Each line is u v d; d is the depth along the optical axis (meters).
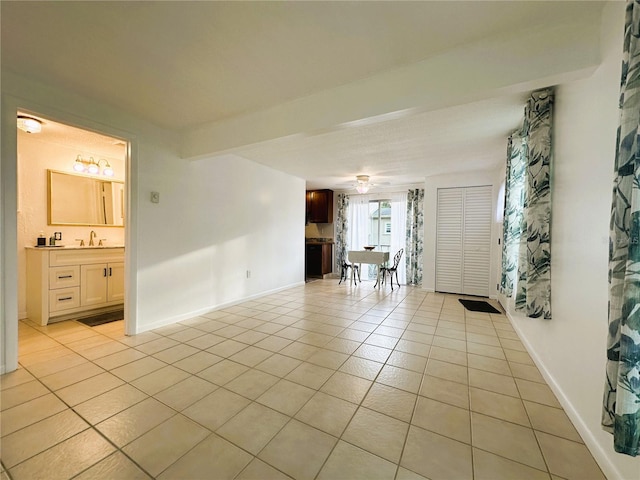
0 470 1.25
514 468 1.29
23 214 3.30
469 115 2.57
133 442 1.43
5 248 2.05
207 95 2.33
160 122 2.95
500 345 2.74
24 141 3.30
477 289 4.98
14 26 1.53
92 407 1.70
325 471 1.27
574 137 1.72
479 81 1.68
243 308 4.03
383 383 2.03
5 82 1.99
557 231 1.93
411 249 6.21
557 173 1.95
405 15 1.44
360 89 2.09
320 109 2.27
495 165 4.45
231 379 2.05
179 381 2.01
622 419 0.89
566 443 1.45
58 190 3.54
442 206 5.28
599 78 1.43
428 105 1.84
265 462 1.31
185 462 1.31
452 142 3.34
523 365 2.32
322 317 3.62
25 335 2.85
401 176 5.43
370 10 1.41
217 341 2.77
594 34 1.43
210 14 1.44
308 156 4.06
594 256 1.44
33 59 1.85
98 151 3.81
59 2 1.36
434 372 2.20
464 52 1.72
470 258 5.05
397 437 1.49
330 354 2.50
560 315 1.85
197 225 3.56
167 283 3.21
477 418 1.65
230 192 4.06
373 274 6.95
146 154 2.93
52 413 1.64
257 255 4.64
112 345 2.63
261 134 2.63
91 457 1.33
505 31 1.57
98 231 3.95
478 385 2.01
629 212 0.97
